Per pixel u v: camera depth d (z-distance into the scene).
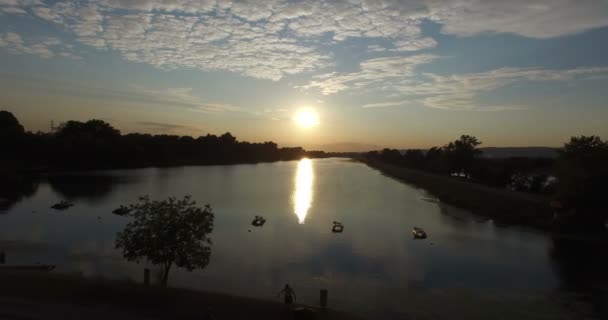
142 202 102.12
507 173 151.75
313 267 52.72
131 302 30.98
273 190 140.88
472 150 179.62
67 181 148.88
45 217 82.19
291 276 48.91
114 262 51.09
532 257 59.34
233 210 96.19
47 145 182.00
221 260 54.31
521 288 46.47
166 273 39.31
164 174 195.88
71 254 54.59
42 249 57.09
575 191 78.44
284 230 75.06
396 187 168.12
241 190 138.12
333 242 66.50
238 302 33.00
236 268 51.09
